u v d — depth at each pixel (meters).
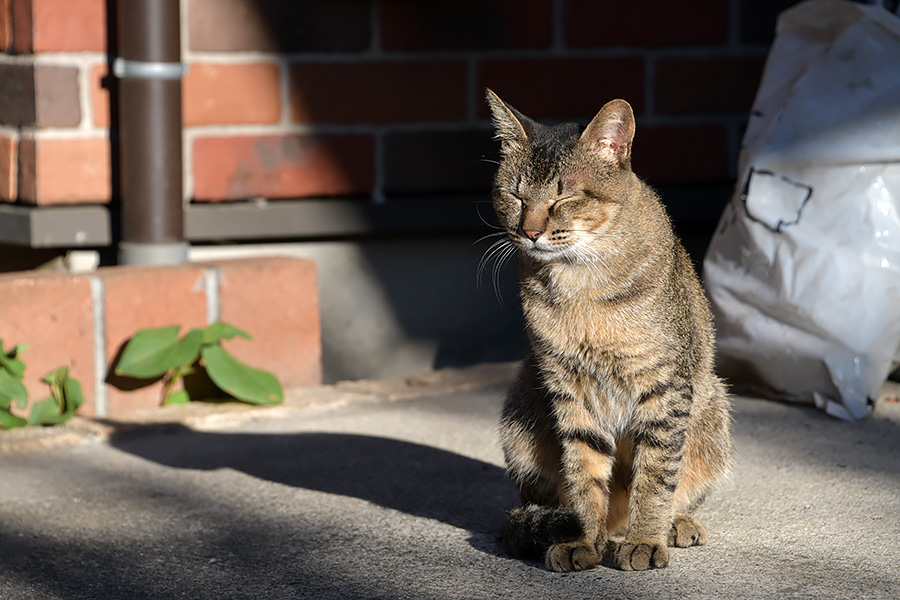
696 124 7.77
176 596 3.66
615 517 4.36
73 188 6.48
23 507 4.55
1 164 6.56
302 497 4.61
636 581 3.69
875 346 5.43
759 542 4.02
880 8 5.83
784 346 5.59
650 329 3.97
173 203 6.36
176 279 5.95
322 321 7.41
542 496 4.36
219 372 5.78
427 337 7.66
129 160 6.28
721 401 4.42
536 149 4.23
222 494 4.67
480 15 7.29
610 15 7.51
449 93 7.32
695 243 7.97
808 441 5.14
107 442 5.45
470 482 4.79
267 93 6.96
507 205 4.32
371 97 7.17
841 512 4.27
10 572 3.89
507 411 4.45
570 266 4.07
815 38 6.00
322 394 6.18
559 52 7.46
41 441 5.35
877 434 5.22
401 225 7.30
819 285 5.51
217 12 6.78
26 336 5.61
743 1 7.71
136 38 6.17
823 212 5.58
